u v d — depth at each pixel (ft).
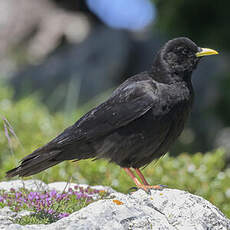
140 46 96.12
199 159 40.14
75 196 27.25
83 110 58.39
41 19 114.32
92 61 89.51
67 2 117.08
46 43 109.60
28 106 53.36
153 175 37.68
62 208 25.05
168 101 26.89
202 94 83.25
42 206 24.59
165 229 21.52
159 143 27.27
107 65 87.92
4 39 113.29
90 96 81.66
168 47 28.66
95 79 84.48
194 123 80.94
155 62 28.89
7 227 20.34
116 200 22.56
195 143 77.05
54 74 86.12
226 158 71.97
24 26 113.80
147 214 22.24
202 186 36.94
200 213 22.86
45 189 28.86
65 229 19.90
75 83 83.35
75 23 112.16
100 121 27.35
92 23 114.32
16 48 112.47
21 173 26.40
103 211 21.26
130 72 92.12
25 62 106.83
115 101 27.55
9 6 116.47
